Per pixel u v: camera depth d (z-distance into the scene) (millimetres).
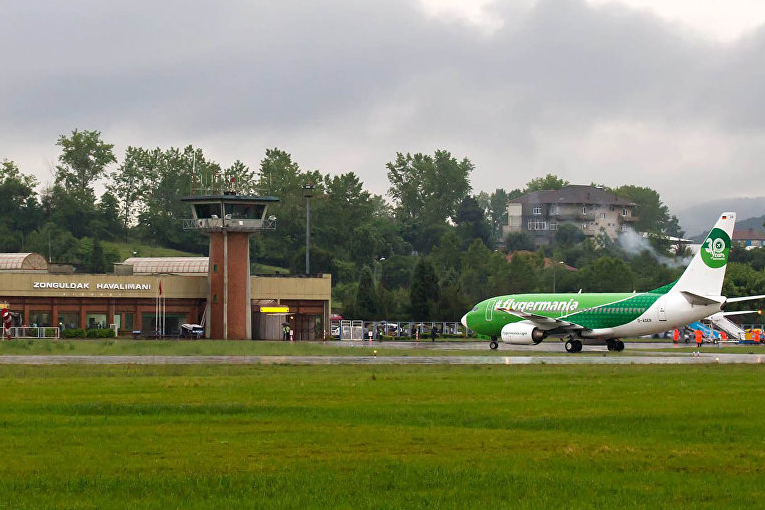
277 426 60031
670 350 175250
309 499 41594
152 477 45375
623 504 41031
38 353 144750
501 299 175375
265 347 162250
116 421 61938
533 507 40438
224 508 40188
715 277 154375
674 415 65375
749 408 69250
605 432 58688
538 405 71062
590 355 149875
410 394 78750
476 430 58906
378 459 49688
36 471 46500
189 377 96250
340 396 76938
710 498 42094
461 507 40438
